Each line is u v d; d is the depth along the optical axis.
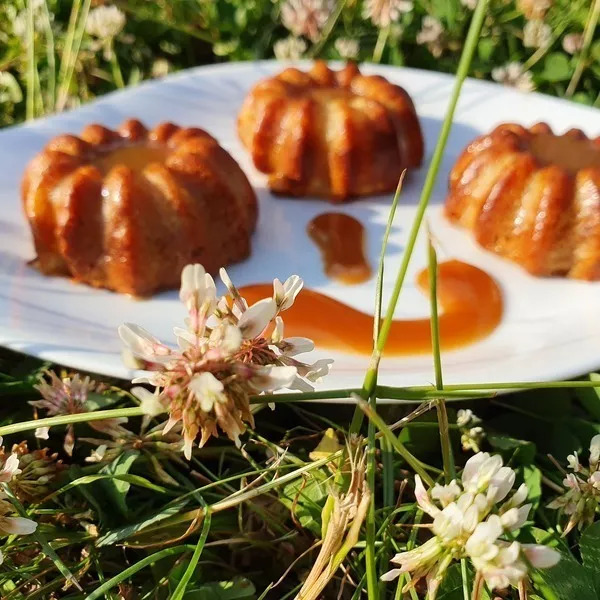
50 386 0.16
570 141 0.24
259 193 0.26
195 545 0.14
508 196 0.22
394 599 0.12
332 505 0.11
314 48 0.35
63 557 0.14
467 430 0.16
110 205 0.20
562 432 0.17
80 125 0.26
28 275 0.21
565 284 0.22
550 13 0.35
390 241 0.24
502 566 0.09
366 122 0.25
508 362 0.18
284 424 0.17
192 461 0.16
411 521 0.14
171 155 0.22
